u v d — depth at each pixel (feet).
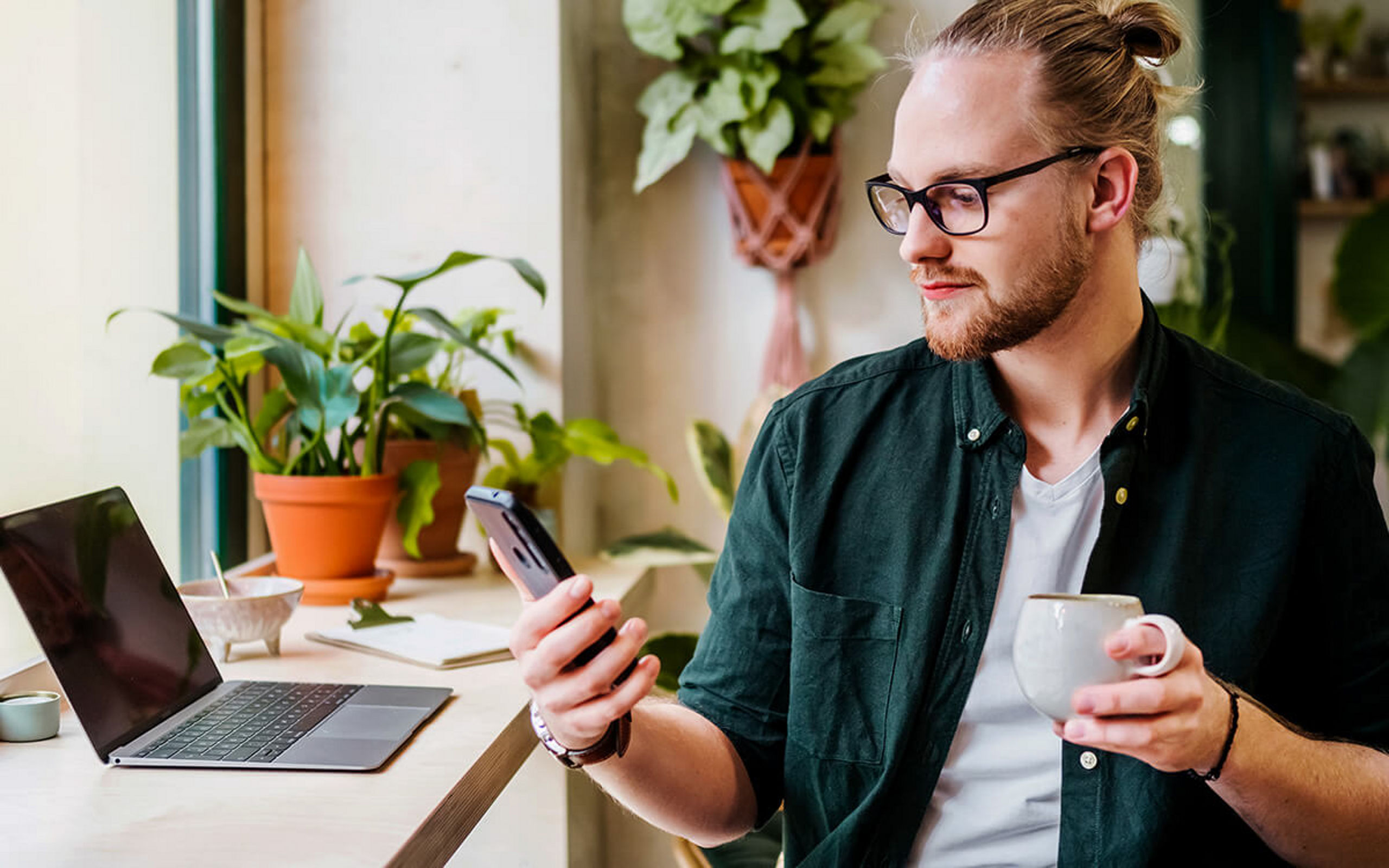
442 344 6.39
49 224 5.05
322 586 5.97
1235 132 8.51
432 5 7.25
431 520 6.41
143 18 5.98
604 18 8.14
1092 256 3.62
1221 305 8.38
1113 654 2.65
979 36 3.52
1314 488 3.71
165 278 6.25
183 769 3.72
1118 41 3.63
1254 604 3.64
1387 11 8.47
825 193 7.64
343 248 7.34
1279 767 3.09
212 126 6.73
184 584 5.12
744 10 7.29
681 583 8.29
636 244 8.20
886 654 3.83
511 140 7.22
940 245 3.50
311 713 4.23
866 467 4.00
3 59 4.68
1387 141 8.55
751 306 8.13
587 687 2.96
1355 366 8.38
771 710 4.09
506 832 5.99
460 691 4.63
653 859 8.05
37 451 4.95
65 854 3.05
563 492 7.33
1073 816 3.58
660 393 8.25
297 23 7.32
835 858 3.75
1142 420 3.67
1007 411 3.91
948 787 3.75
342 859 3.03
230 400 6.63
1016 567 3.77
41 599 3.70
